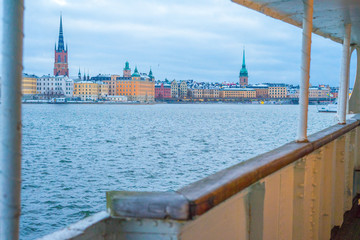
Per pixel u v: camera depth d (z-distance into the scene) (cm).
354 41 587
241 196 185
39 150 3950
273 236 219
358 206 514
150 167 3008
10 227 109
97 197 2095
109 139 5038
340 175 420
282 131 5841
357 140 555
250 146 4191
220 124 7462
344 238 393
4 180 108
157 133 5791
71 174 2720
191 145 4341
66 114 10975
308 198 292
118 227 127
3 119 108
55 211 1823
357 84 607
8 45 109
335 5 382
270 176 210
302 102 293
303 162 263
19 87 110
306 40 303
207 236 153
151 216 120
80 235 111
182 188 136
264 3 349
